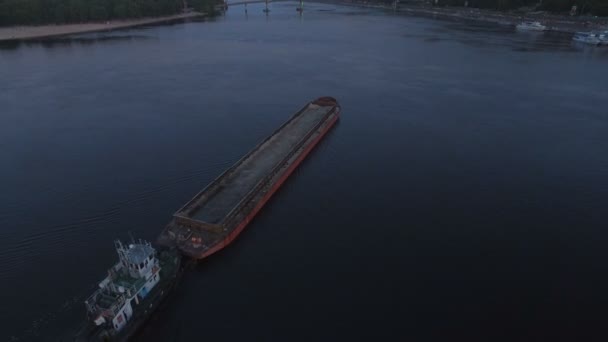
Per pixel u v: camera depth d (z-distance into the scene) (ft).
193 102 508.12
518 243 242.58
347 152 366.43
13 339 179.32
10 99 511.40
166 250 223.51
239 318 191.72
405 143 385.70
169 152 363.56
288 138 373.81
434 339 179.73
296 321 189.78
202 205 265.95
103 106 489.26
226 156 355.15
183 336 183.01
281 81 609.01
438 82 599.16
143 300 193.57
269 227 258.16
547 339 179.42
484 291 206.59
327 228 257.34
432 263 226.17
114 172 325.62
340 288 208.85
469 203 284.41
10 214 269.03
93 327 177.78
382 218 267.59
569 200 287.28
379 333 182.80
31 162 342.23
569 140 390.01
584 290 207.10
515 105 495.00
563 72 636.48
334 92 554.05
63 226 257.14
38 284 210.38
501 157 355.15
